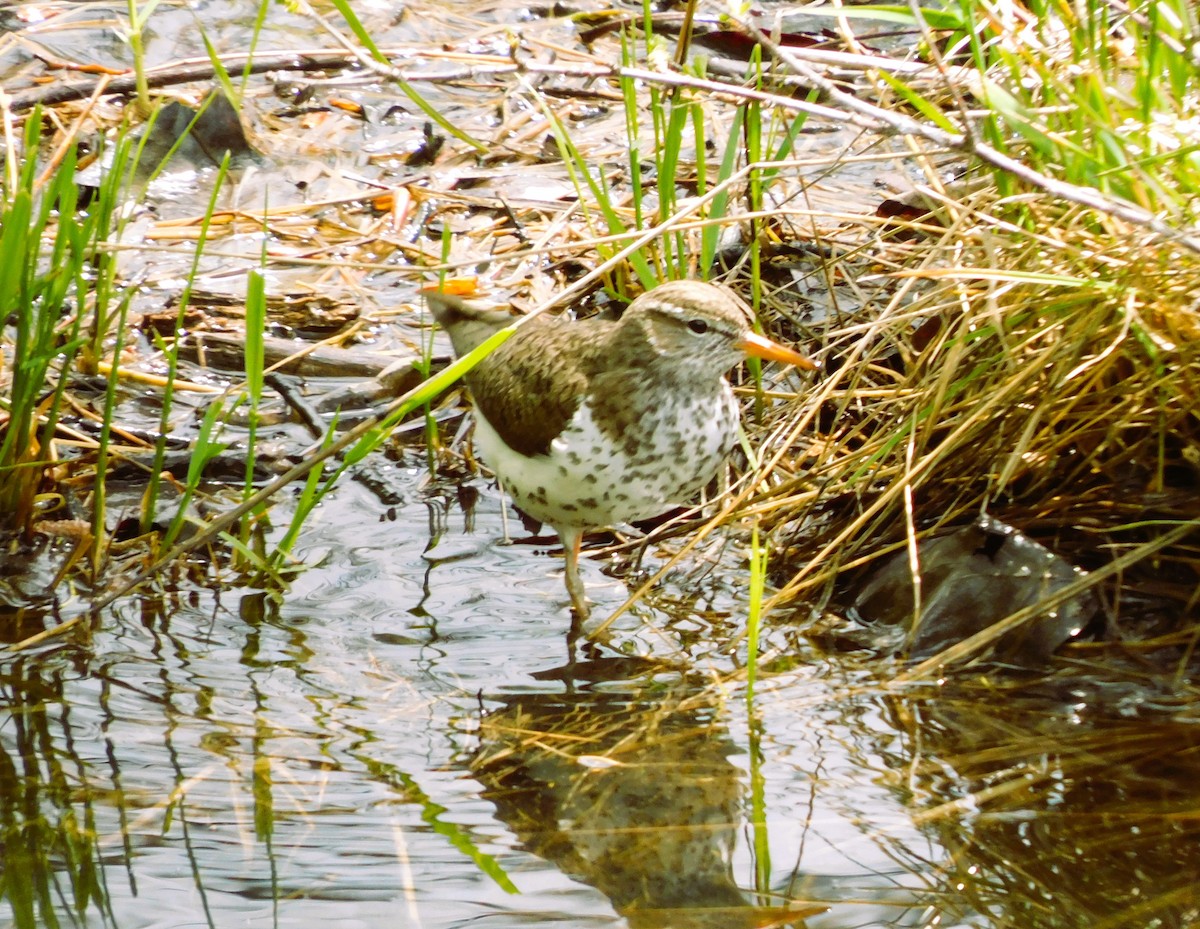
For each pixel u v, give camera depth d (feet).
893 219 31.14
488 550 30.71
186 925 18.63
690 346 26.89
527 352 28.14
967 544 27.14
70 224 27.99
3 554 28.89
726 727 23.76
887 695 24.76
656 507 28.45
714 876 19.66
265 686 25.11
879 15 30.19
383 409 33.14
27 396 28.50
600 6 49.57
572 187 41.32
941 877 19.57
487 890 19.40
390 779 22.24
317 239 40.47
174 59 45.60
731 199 36.68
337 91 46.03
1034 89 31.07
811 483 30.17
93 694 24.76
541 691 25.02
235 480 32.86
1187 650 25.18
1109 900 19.07
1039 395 27.37
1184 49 25.63
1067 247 26.08
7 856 20.26
